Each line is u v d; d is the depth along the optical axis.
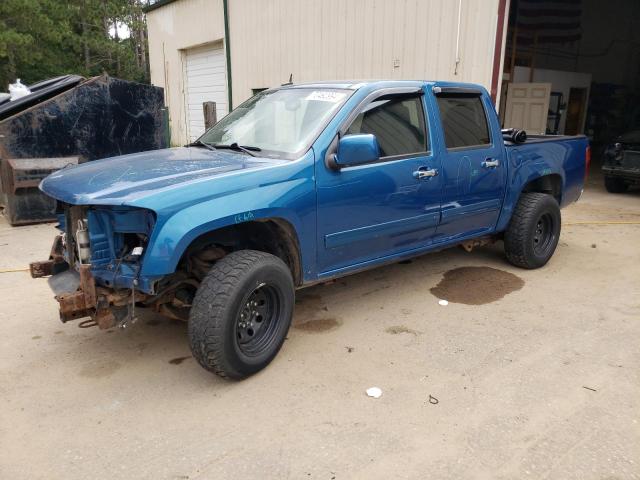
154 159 3.88
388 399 3.24
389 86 4.25
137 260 3.17
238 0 14.70
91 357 3.82
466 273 5.59
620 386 3.37
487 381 3.44
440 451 2.77
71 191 3.22
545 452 2.75
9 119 7.56
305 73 12.81
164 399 3.28
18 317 4.50
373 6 10.66
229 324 3.20
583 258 6.16
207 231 3.16
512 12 15.59
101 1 32.53
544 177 5.85
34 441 2.89
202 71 17.67
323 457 2.73
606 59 19.80
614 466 2.65
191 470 2.65
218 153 4.02
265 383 3.44
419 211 4.41
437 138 4.51
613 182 10.91
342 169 3.82
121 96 8.62
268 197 3.40
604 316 4.47
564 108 16.59
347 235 3.95
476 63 8.99
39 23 24.03
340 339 4.06
